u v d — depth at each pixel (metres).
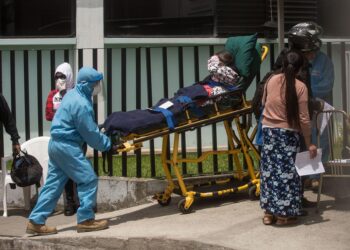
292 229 6.93
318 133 7.52
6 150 12.08
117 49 11.62
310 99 7.22
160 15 12.55
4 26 12.45
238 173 8.80
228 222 7.44
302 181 7.46
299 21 12.70
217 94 7.92
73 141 7.68
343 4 12.77
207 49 12.52
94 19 12.31
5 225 8.98
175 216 7.98
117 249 7.27
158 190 9.11
